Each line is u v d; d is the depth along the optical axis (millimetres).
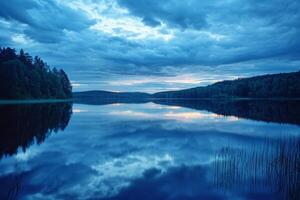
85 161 12508
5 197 8039
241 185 9258
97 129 23531
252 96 129250
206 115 40031
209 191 8797
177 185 9328
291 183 9094
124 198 8156
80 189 8844
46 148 15297
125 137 19531
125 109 55688
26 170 10906
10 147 15414
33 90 70688
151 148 15688
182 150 15195
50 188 8891
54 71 101125
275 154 13438
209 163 12273
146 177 10195
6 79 59344
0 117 29562
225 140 18609
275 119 33250
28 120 28031
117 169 11250
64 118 32750
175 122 30078
